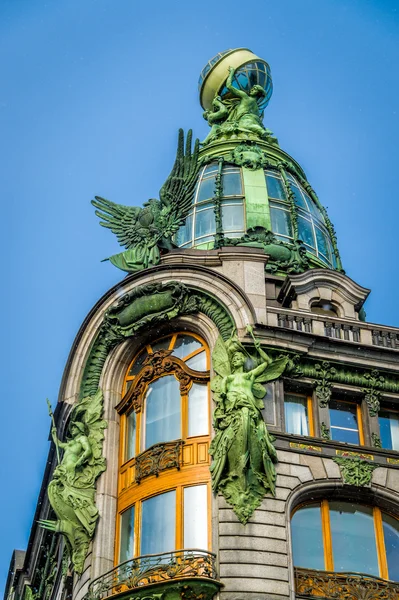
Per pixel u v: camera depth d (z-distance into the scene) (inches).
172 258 1685.5
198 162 1854.1
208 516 1429.6
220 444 1427.2
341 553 1441.9
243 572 1344.7
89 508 1519.4
